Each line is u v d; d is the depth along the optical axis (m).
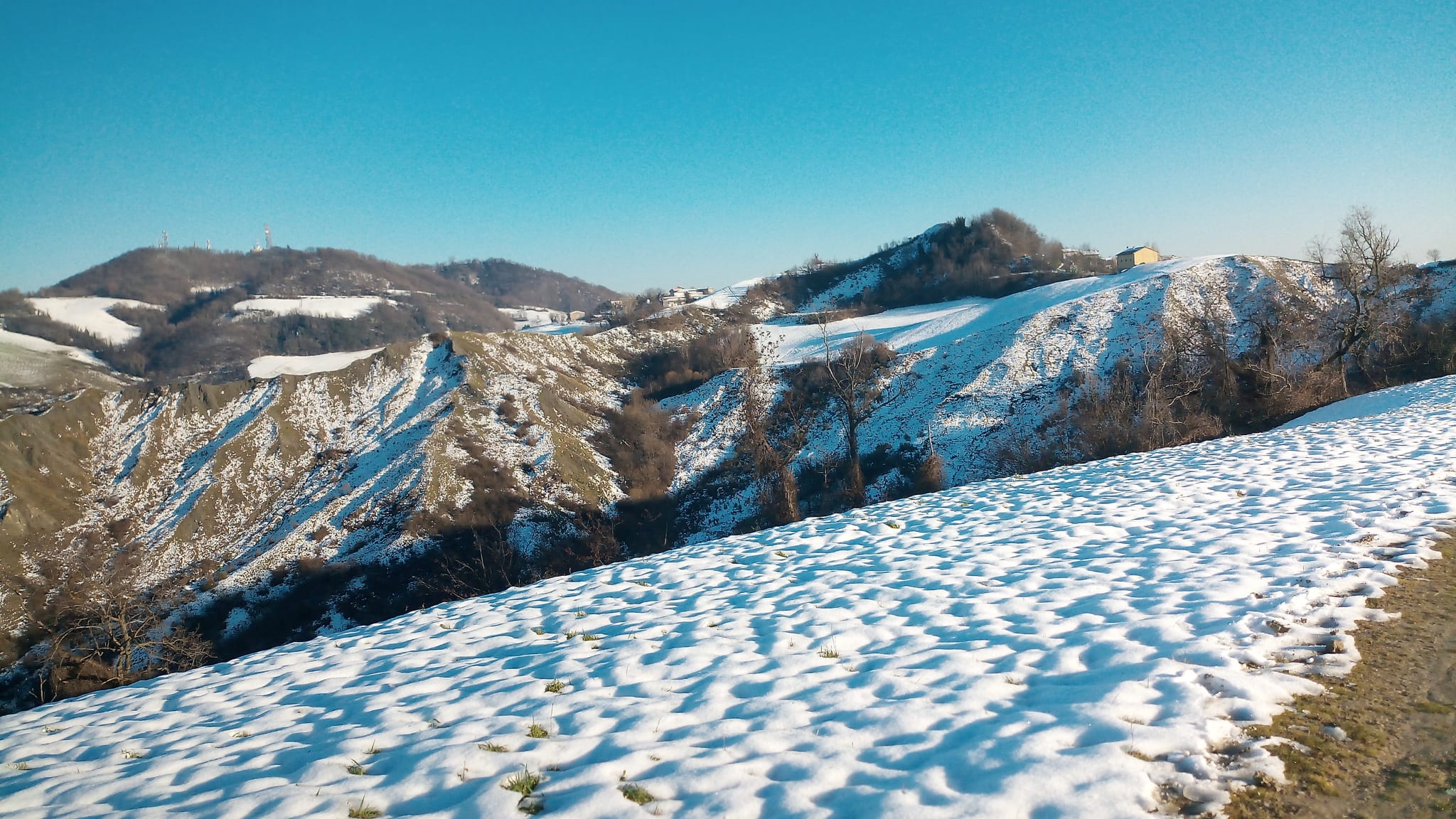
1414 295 50.44
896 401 52.25
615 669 6.98
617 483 45.56
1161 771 4.22
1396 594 6.91
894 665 6.30
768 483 38.41
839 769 4.50
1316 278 57.59
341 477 42.53
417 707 6.58
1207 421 32.94
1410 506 9.68
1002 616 7.45
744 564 11.82
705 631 8.08
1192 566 8.25
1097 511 12.30
